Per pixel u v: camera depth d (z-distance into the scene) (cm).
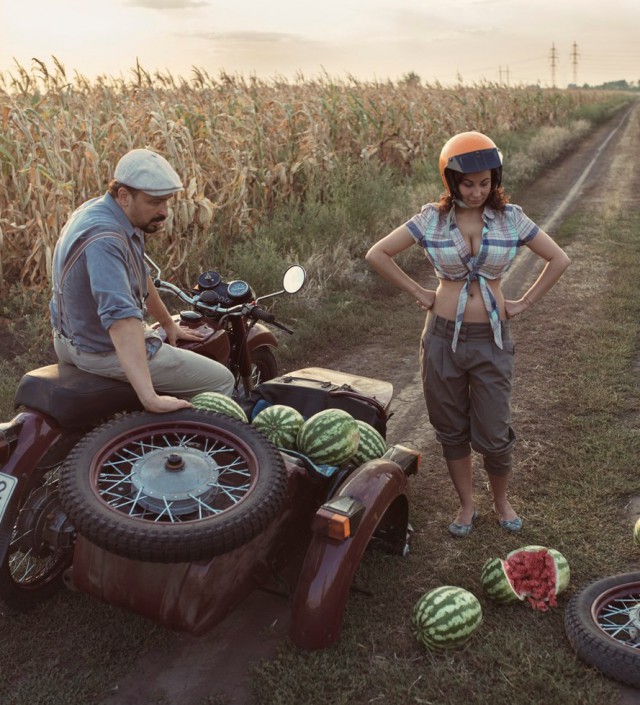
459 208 380
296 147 1294
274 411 376
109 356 360
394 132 1797
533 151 2364
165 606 299
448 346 395
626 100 8400
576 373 677
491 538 430
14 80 1042
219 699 313
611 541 423
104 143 976
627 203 1612
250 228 1105
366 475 347
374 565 402
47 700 310
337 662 329
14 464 337
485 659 331
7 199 844
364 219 1202
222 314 484
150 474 302
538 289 390
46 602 373
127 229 350
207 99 1341
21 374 669
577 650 328
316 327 819
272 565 335
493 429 404
